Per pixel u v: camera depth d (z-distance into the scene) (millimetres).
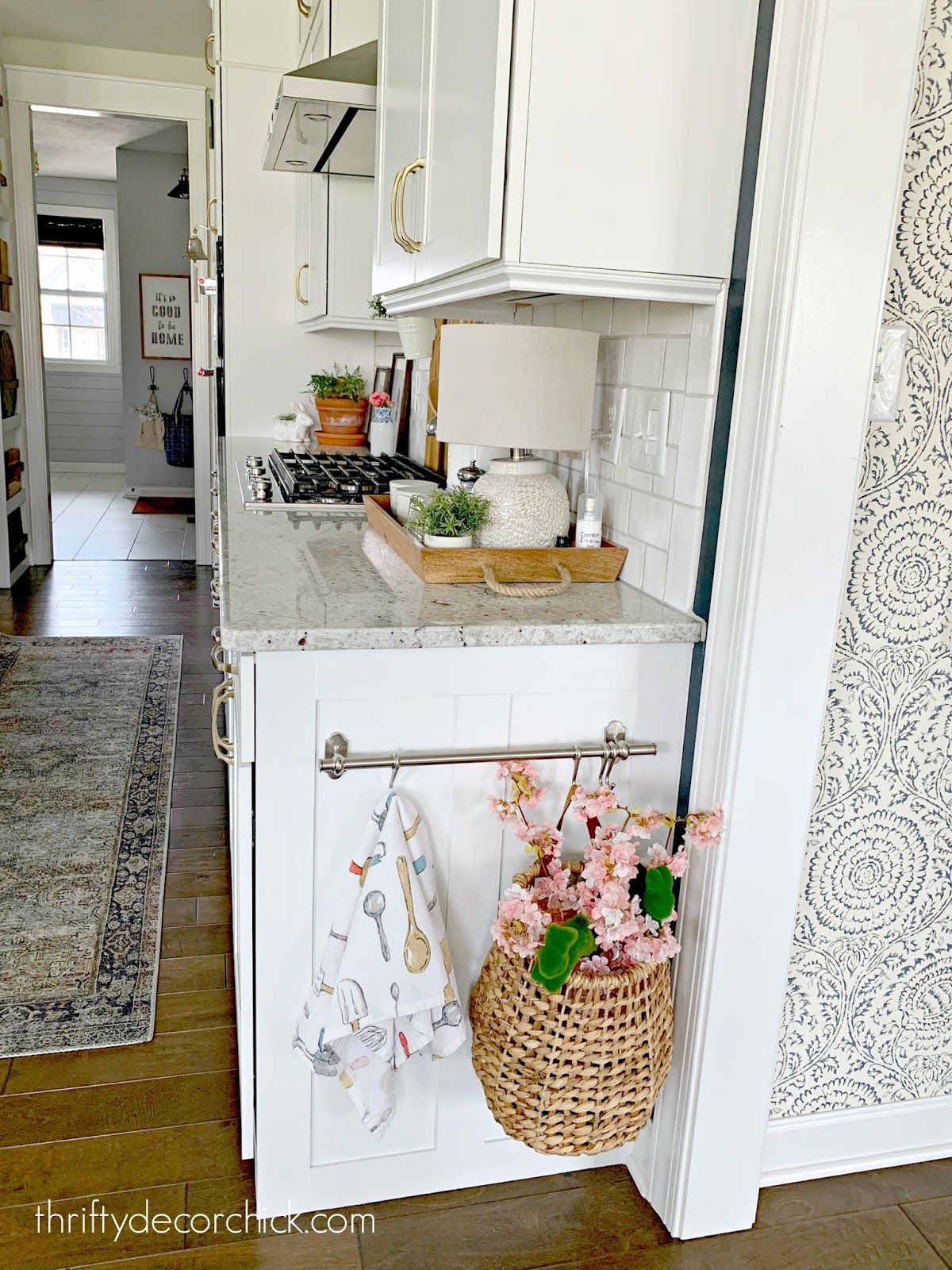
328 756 1383
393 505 2100
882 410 1359
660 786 1543
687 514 1482
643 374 1636
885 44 1182
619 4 1238
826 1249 1558
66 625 4590
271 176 3719
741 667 1356
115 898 2381
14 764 3068
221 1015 2012
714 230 1337
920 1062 1721
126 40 4867
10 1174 1592
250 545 1905
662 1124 1584
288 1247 1490
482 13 1280
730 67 1290
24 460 5523
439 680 1410
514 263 1275
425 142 1602
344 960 1392
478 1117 1607
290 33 3607
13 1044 1885
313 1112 1518
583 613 1478
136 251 8078
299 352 3887
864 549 1437
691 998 1505
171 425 8234
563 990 1354
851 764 1521
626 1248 1535
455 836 1489
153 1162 1634
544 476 1740
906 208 1340
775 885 1451
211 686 3869
